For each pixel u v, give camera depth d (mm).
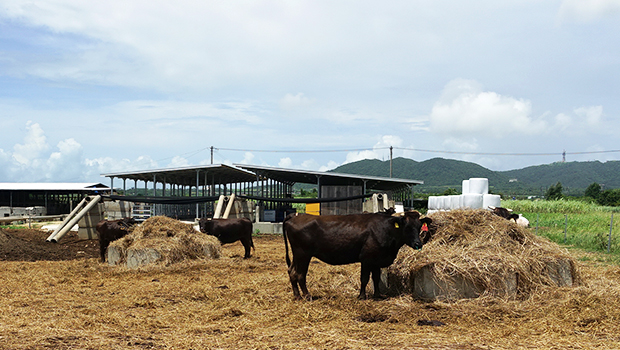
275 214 25172
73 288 8164
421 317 5730
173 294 7477
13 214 35938
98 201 17562
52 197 43062
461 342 4664
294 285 7020
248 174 31281
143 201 18172
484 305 6293
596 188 69500
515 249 7094
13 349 4398
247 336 4977
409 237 6594
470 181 22422
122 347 4543
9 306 6465
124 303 6766
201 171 26922
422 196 63344
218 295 7324
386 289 7406
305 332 5105
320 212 25578
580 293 6504
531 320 5555
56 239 15656
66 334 4969
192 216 31750
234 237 12383
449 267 6586
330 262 7090
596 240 14500
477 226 7453
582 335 4926
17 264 11148
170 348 4539
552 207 35656
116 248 10844
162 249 10531
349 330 5148
